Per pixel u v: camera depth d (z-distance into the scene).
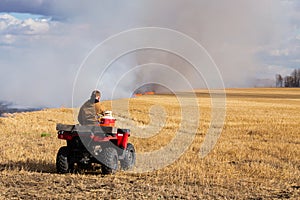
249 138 23.92
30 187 10.46
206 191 10.44
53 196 9.53
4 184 10.71
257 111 52.31
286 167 14.62
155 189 10.50
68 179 11.49
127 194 9.88
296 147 19.69
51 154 15.85
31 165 13.56
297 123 35.19
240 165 14.64
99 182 11.20
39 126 27.33
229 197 9.95
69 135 12.23
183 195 9.97
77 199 9.34
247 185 11.49
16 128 25.50
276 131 27.42
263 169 13.75
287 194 10.50
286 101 82.88
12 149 16.39
